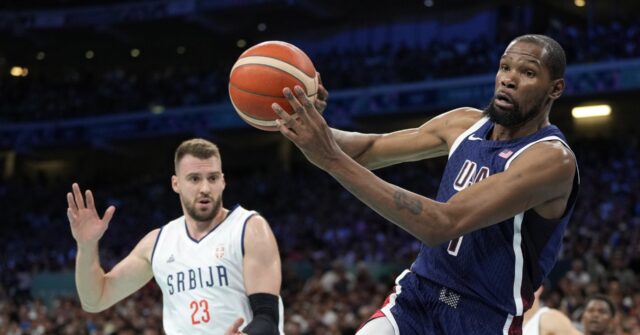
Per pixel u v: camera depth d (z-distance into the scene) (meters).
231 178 32.50
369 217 23.70
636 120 27.52
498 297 3.63
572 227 19.48
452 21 30.81
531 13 29.20
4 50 37.16
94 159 36.47
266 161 34.22
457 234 3.22
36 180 37.06
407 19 31.75
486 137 3.81
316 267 19.33
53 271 24.95
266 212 27.47
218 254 4.70
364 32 32.66
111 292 4.85
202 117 31.14
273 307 4.53
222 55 36.66
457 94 26.73
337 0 31.42
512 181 3.33
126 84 34.00
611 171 23.41
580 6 29.86
